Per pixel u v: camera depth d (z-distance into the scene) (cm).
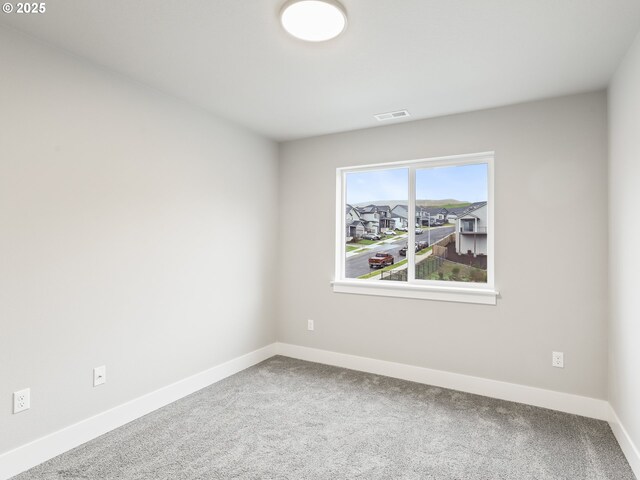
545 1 163
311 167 373
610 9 168
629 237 199
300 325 377
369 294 338
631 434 196
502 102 278
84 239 218
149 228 257
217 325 314
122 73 237
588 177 257
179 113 279
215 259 312
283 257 386
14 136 186
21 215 189
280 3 167
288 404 268
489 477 186
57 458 199
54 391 203
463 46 202
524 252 276
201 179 299
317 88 258
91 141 221
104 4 167
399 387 302
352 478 185
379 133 338
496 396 283
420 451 209
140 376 250
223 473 188
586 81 242
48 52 201
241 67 229
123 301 239
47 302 200
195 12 173
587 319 255
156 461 197
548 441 219
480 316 290
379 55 212
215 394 285
